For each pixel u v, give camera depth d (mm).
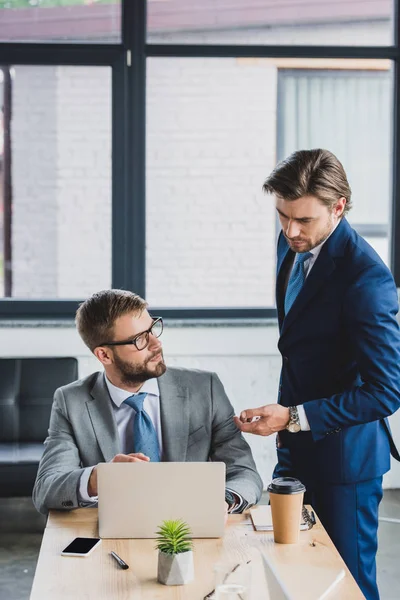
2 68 5254
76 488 2410
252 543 2182
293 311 2553
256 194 5531
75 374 4793
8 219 5395
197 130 5449
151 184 5477
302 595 1854
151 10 5160
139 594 1891
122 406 2680
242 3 5203
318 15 5250
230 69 5398
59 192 5383
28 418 4715
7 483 4355
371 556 2604
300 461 2617
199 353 5121
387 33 5285
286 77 5426
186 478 2195
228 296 5598
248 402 5180
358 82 5418
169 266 5543
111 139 5203
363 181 5488
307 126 5469
